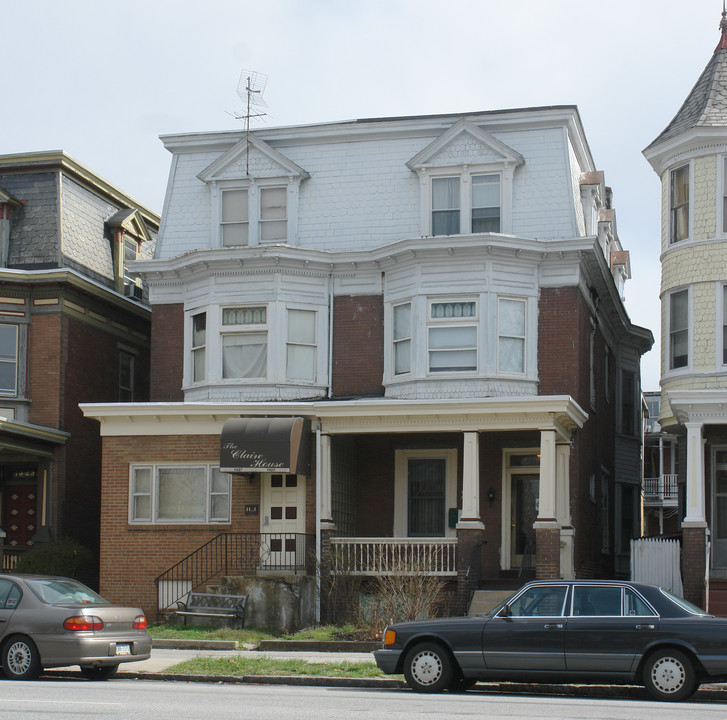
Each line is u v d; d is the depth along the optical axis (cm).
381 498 2961
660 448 5841
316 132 3108
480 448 2875
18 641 1697
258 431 2647
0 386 3119
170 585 2759
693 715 1319
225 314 3002
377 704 1404
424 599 2380
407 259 2888
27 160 3272
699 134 2789
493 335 2811
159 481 2827
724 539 2780
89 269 3356
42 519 3081
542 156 2964
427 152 2995
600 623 1557
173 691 1545
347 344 2975
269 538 2727
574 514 2795
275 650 2220
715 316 2766
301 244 3077
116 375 3425
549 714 1306
